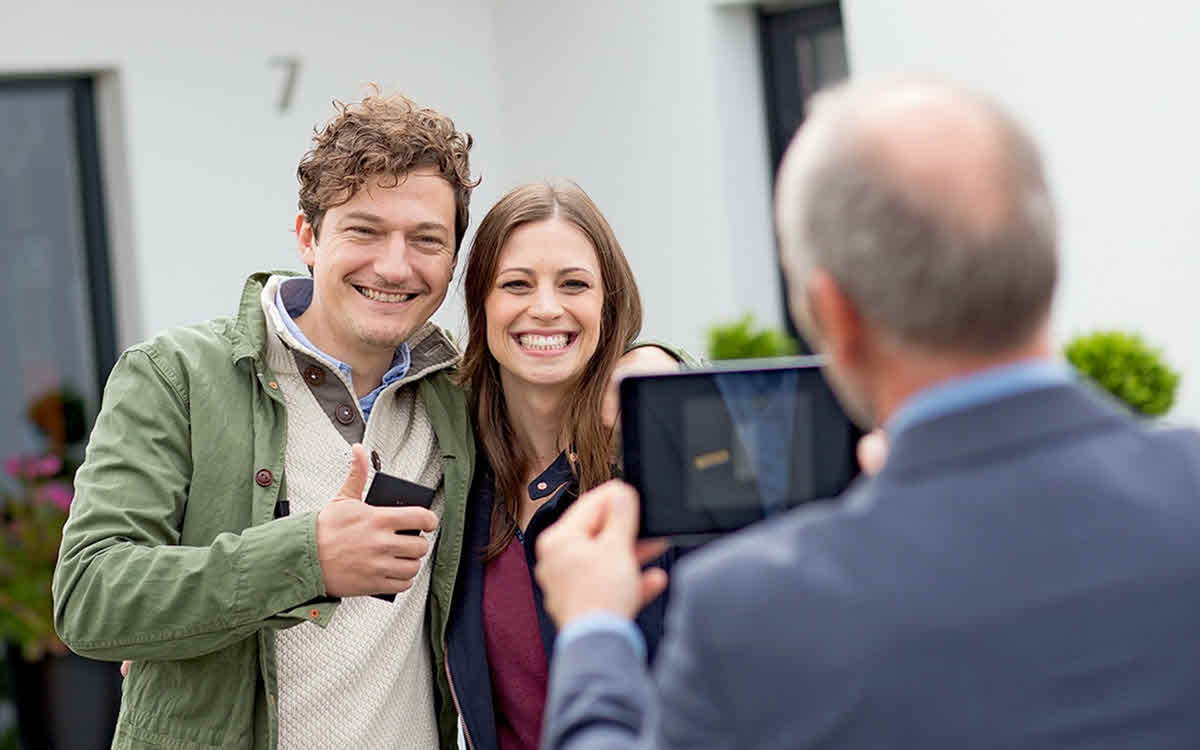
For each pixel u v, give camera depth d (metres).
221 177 6.73
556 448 2.98
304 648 2.81
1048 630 1.39
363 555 2.62
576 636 1.64
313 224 2.92
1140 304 5.29
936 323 1.43
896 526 1.44
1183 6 5.09
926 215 1.42
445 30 7.17
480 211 7.24
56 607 2.78
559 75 7.05
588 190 7.01
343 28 6.94
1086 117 5.39
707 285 6.57
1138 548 1.41
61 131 6.68
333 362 2.91
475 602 2.91
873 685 1.40
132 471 2.78
